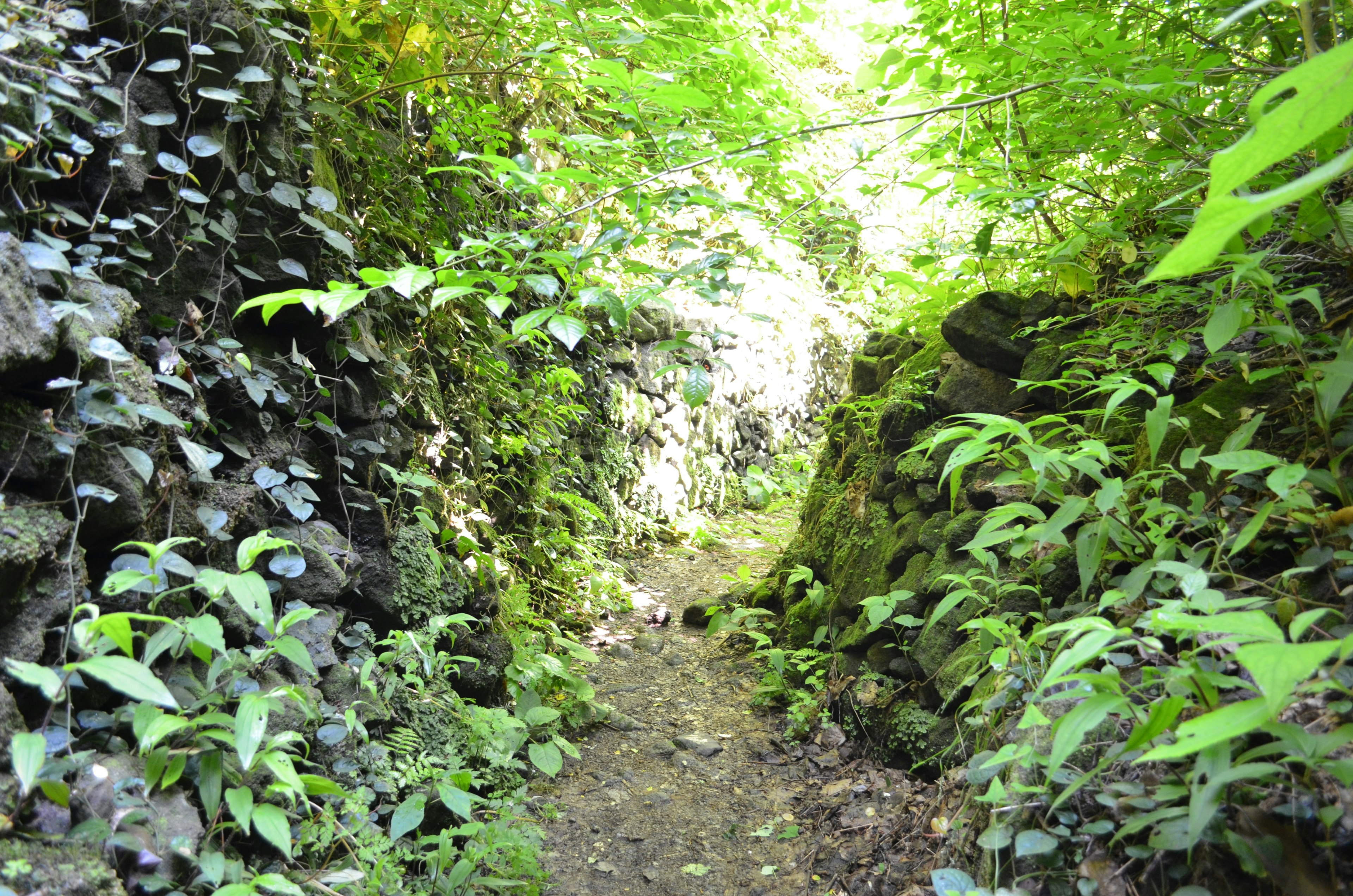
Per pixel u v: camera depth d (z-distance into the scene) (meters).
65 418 1.56
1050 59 2.28
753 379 8.34
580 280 1.88
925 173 2.60
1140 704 1.75
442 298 1.51
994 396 3.21
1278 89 0.52
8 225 1.58
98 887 1.24
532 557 4.46
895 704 3.12
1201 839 1.35
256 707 1.47
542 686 3.52
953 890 1.56
